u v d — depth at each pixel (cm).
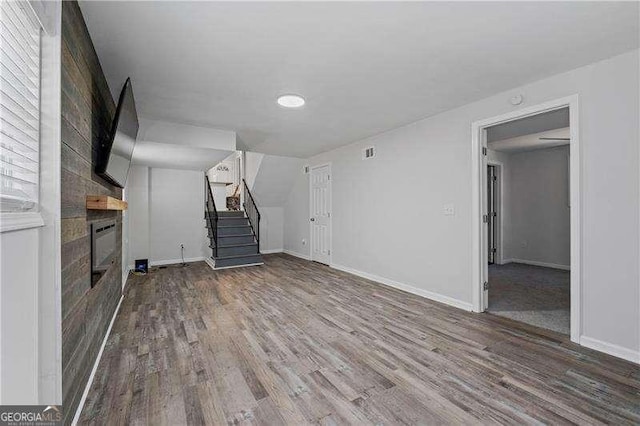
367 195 446
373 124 371
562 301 336
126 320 279
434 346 226
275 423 144
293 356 211
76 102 153
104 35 180
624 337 206
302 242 647
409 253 376
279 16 165
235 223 650
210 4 154
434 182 341
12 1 97
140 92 267
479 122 293
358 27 176
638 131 200
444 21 171
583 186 225
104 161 186
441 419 147
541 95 249
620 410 153
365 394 167
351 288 394
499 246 565
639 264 200
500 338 239
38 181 119
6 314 92
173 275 472
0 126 98
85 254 168
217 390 171
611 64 212
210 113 325
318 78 243
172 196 575
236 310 308
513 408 155
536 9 160
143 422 145
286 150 536
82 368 161
